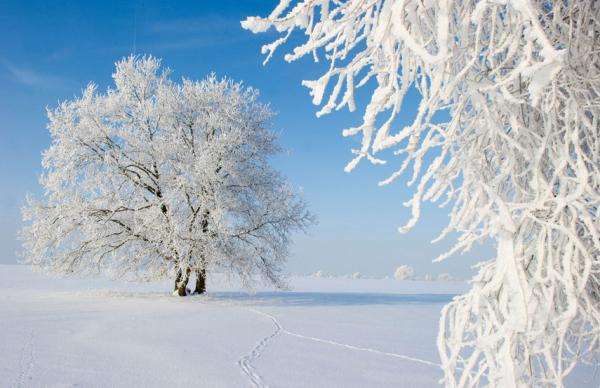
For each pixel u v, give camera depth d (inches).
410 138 72.9
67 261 806.5
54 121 798.5
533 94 54.8
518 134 80.2
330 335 441.1
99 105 842.8
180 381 267.1
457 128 85.1
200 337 409.7
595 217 80.2
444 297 1037.8
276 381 273.0
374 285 1895.9
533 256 84.4
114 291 870.4
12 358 303.9
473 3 75.7
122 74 866.1
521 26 67.3
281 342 396.8
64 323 464.8
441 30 56.7
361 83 78.3
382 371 299.3
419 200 73.6
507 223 70.7
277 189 885.8
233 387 259.1
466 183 82.3
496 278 75.2
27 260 791.1
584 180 71.9
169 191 784.9
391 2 65.6
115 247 805.9
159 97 840.3
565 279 74.3
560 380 73.8
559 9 74.2
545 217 79.3
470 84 72.6
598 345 93.4
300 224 880.3
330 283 2009.1
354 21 75.3
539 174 75.6
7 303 642.2
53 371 276.4
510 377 70.6
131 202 828.6
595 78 79.9
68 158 788.0
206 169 771.4
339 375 288.0
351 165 72.9
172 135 834.8
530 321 74.0
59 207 768.3
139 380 265.4
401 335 453.7
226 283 880.3
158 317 537.6
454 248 82.0
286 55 73.5
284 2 68.6
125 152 816.9
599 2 83.3
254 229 852.6
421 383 272.2
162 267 825.5
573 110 75.7
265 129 901.2
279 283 868.6
